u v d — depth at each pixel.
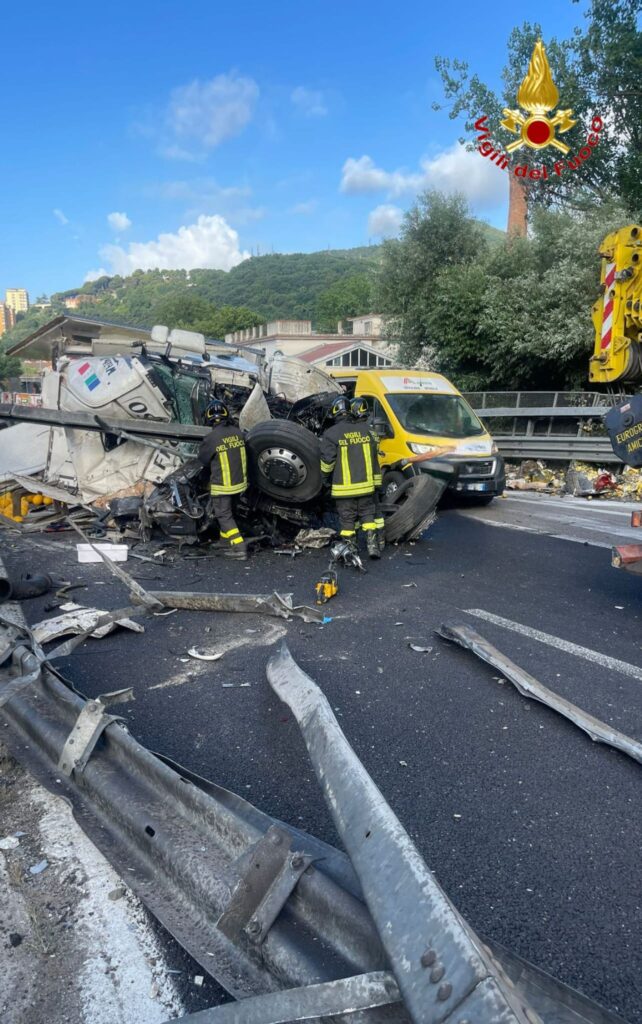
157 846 2.55
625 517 10.67
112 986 2.15
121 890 2.55
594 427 14.09
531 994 1.80
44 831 2.88
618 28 16.48
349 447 7.35
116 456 8.66
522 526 9.96
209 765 3.47
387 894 1.84
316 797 3.19
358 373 12.51
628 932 2.43
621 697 4.30
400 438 11.21
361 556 7.98
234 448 7.51
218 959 2.13
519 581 6.95
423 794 3.23
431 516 8.57
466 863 2.76
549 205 19.53
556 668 4.73
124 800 2.79
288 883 2.18
